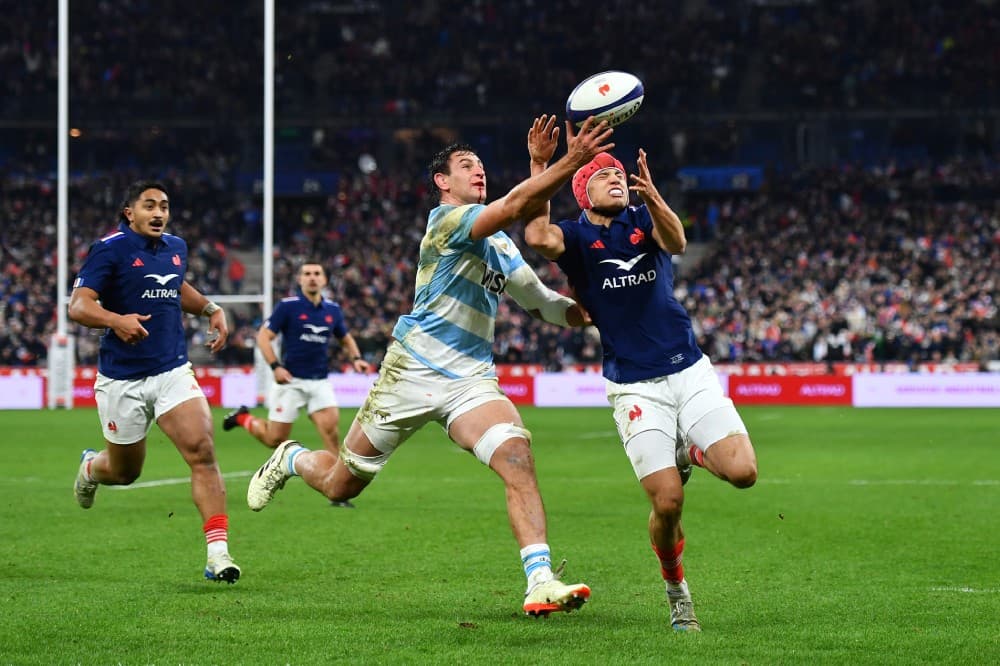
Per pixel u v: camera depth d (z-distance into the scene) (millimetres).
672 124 140625
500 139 143500
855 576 23703
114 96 133125
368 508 34969
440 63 146375
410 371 19781
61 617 19312
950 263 117375
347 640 17625
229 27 138375
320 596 21406
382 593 21734
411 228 130125
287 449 22641
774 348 106000
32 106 132625
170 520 31938
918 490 39844
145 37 133875
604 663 16141
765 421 77938
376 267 121625
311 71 143625
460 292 19547
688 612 18750
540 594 17438
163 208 23406
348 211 132750
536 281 20406
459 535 29391
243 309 110688
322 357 39938
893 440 62500
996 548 27375
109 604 20469
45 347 105375
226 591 21875
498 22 151500
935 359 102375
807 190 132375
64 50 83625
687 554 26469
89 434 65250
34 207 127812
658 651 16938
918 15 147875
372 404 20281
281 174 138250
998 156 137500
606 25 148375
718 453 18391
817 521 32000
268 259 83312
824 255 120562
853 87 141000
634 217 19422
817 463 50188
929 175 134375
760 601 21062
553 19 151000
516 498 18531
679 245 18656
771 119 139125
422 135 143250
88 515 32969
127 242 23031
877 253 120062
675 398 18891
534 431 70062
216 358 106812
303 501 36656
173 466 47969
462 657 16500
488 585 22578
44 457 51688
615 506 35594
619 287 19062
